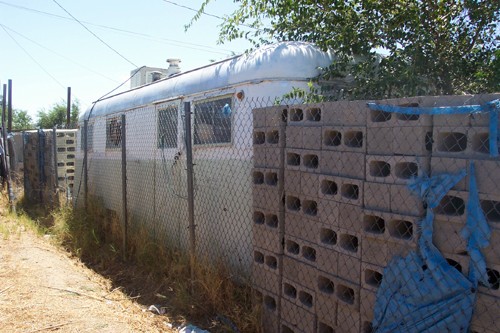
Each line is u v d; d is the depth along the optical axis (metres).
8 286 4.96
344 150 3.31
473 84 5.85
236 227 5.27
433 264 2.66
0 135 15.75
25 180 13.40
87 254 7.36
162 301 5.20
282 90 4.91
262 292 4.16
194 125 6.11
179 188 6.49
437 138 2.72
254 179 4.31
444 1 5.77
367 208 3.09
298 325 3.73
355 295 3.18
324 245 3.47
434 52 5.62
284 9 6.12
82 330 3.98
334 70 5.13
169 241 6.77
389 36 5.72
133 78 9.99
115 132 8.80
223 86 5.44
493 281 2.53
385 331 2.89
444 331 2.62
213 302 4.74
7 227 8.52
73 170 11.70
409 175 2.89
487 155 2.50
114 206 8.78
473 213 2.51
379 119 3.14
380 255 3.01
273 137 4.14
